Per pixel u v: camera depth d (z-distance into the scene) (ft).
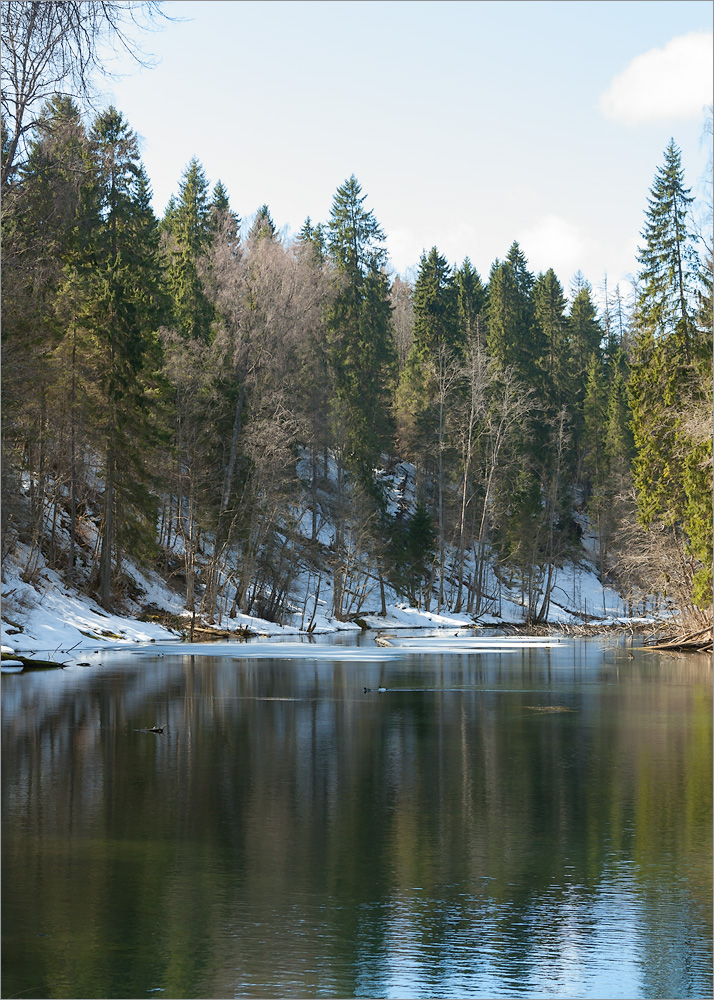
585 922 32.99
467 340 313.94
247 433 196.75
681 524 160.66
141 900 34.78
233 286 207.10
